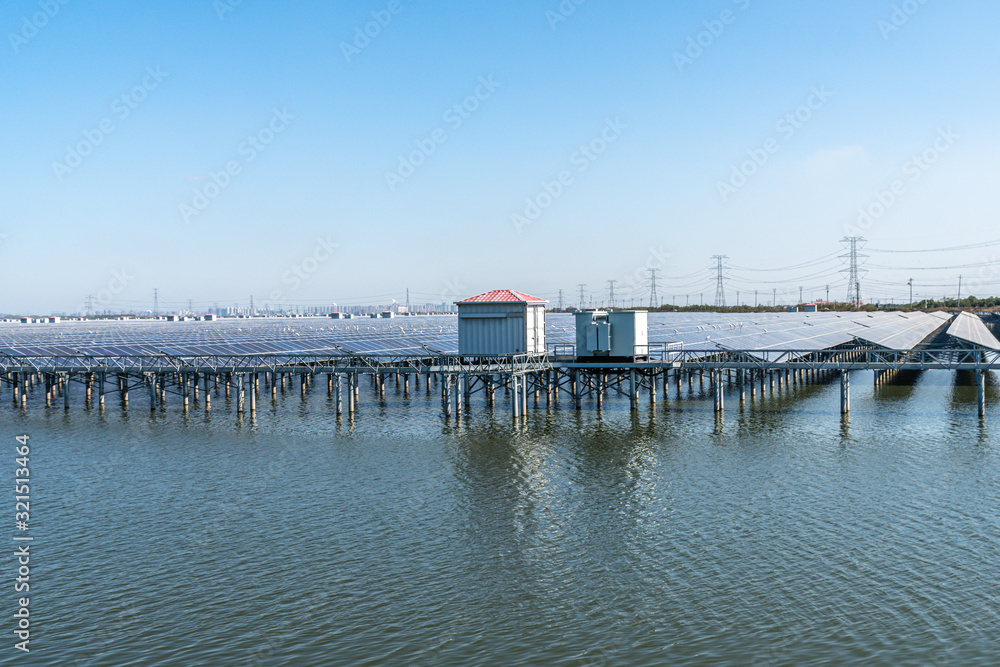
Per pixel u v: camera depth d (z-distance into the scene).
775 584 25.83
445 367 55.75
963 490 36.19
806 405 63.19
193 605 24.64
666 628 22.95
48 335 104.56
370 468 41.69
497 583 26.25
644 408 61.41
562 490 37.19
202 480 39.41
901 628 22.67
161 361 70.12
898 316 182.75
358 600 25.00
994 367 53.59
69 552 29.23
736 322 128.75
